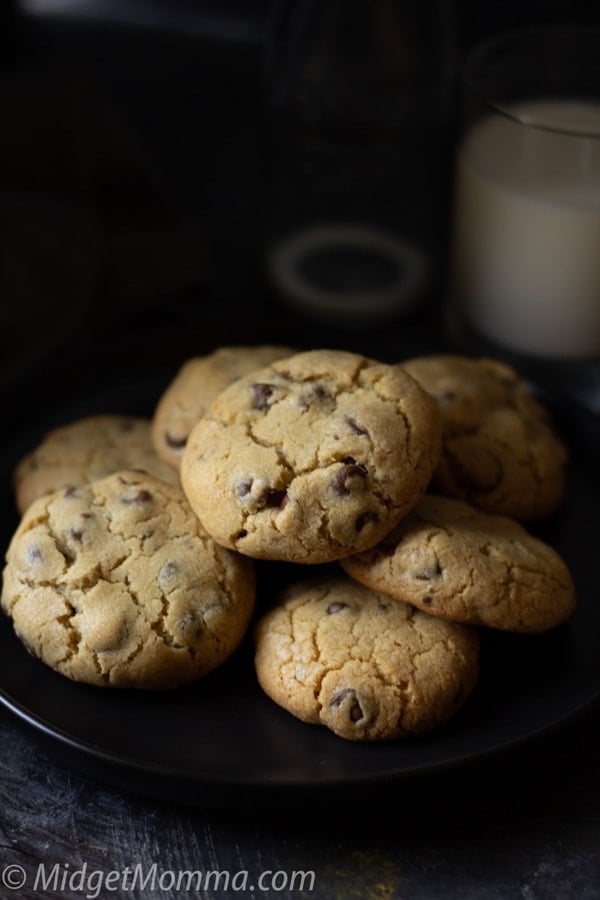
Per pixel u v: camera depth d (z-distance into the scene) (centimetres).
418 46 71
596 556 56
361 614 52
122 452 58
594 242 61
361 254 71
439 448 53
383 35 70
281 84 72
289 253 70
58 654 51
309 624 52
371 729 50
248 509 51
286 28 71
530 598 51
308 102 72
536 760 52
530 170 61
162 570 52
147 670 51
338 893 50
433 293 70
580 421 60
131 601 51
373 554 52
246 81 80
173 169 76
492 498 56
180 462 56
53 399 61
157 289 67
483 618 51
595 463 59
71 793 52
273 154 73
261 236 72
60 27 82
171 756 50
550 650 53
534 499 56
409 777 49
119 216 70
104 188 71
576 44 63
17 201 69
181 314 68
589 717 51
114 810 51
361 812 51
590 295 62
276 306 70
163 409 57
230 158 77
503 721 51
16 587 52
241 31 81
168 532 53
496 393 58
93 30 82
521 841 51
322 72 71
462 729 51
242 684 52
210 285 69
